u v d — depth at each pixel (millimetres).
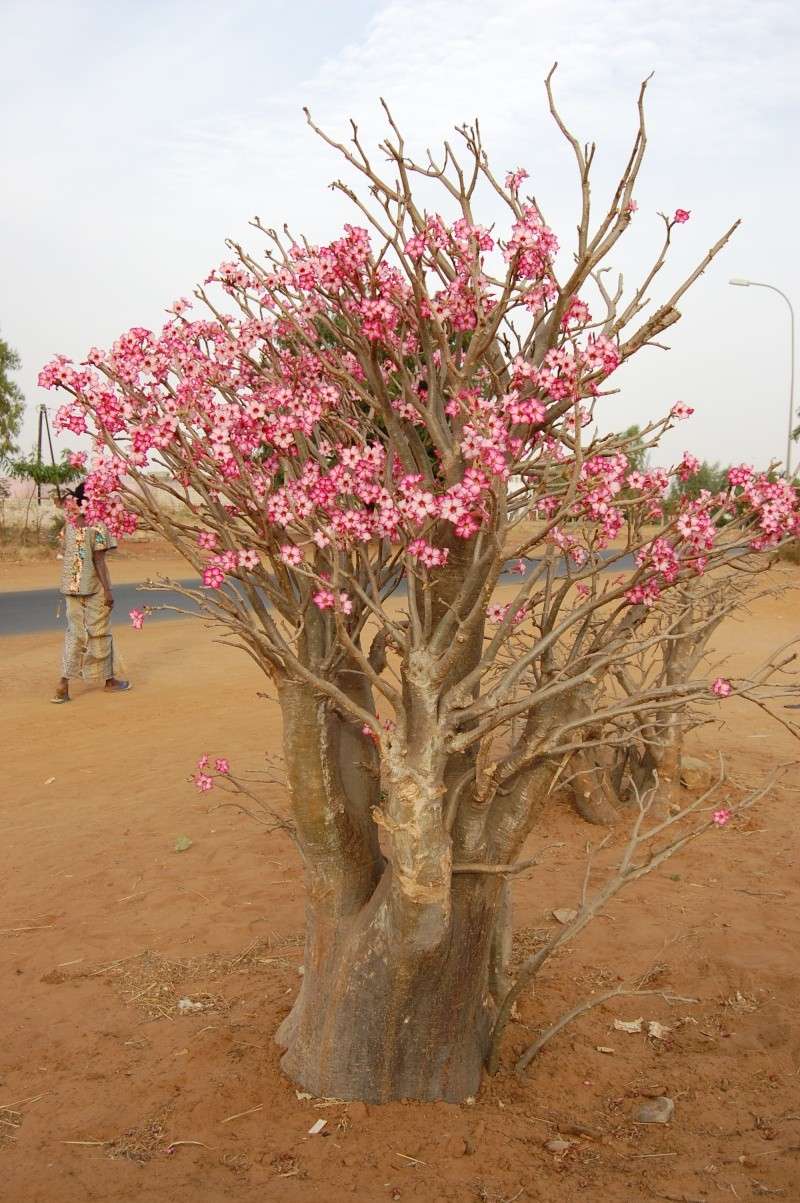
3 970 4289
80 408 2590
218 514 2730
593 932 4586
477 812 2969
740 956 4297
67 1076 3430
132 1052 3580
